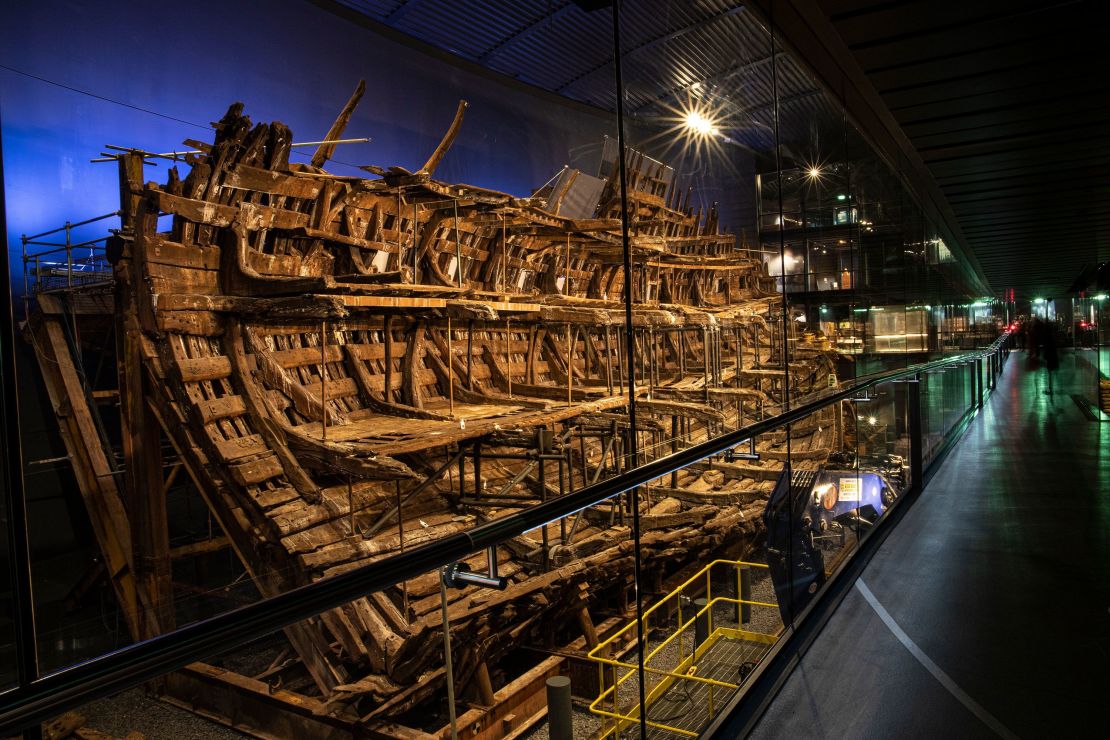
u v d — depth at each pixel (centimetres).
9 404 119
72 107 368
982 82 503
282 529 596
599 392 995
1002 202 919
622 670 615
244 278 735
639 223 1073
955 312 1359
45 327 445
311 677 573
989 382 1897
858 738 314
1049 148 665
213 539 673
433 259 1031
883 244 741
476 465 748
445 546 156
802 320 604
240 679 517
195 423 656
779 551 416
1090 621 427
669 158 467
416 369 956
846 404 634
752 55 411
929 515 688
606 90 438
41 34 343
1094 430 1146
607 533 784
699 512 850
